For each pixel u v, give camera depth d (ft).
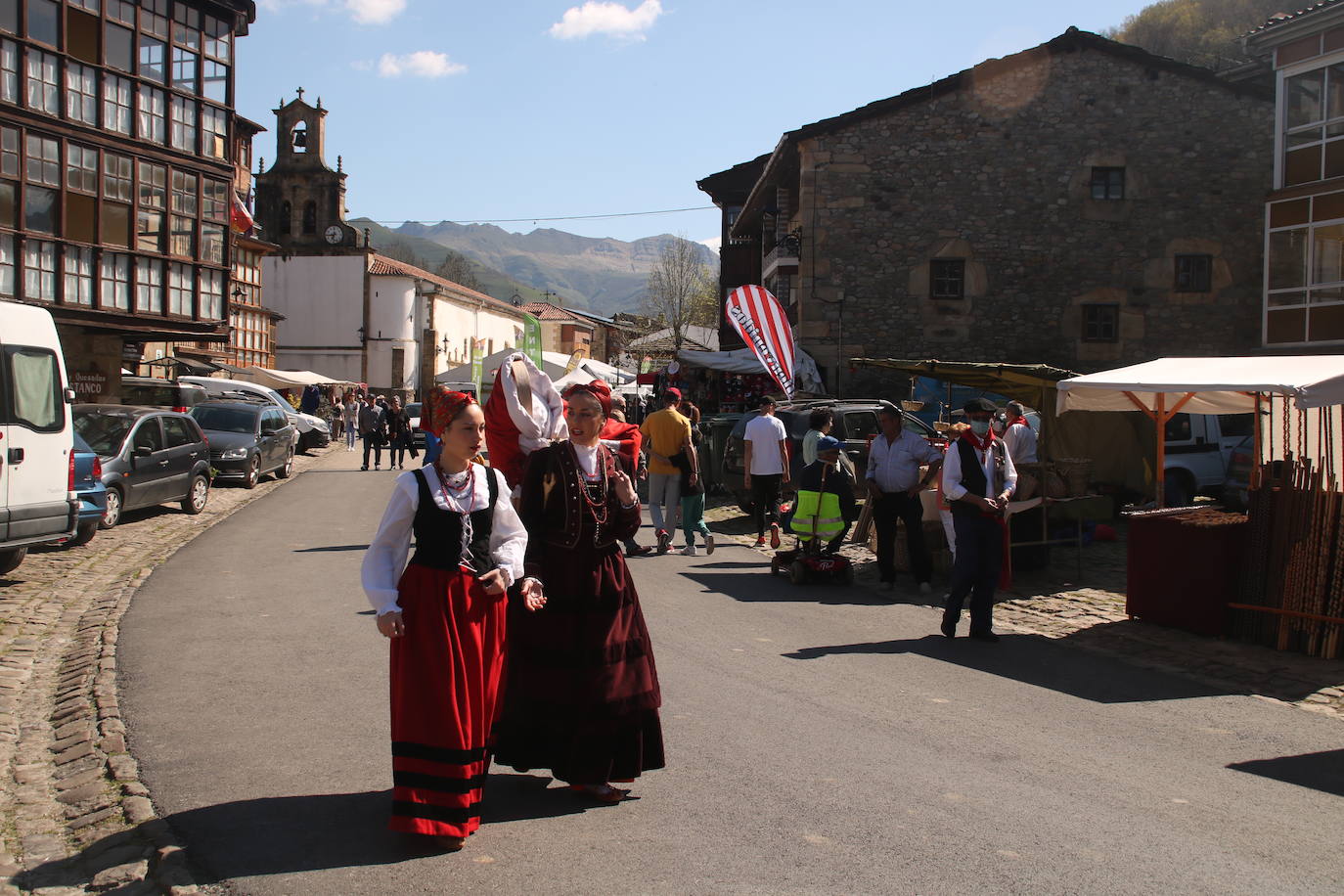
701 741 18.61
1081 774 17.42
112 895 12.75
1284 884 13.24
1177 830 14.98
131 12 79.71
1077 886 13.01
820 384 84.23
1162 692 23.08
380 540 14.16
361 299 199.41
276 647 25.77
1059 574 38.40
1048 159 87.76
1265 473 27.94
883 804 15.71
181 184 84.89
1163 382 30.86
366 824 14.80
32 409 34.17
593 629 15.37
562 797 15.92
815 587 35.81
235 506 60.70
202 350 138.92
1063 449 39.32
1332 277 74.33
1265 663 25.72
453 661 14.02
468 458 14.48
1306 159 76.38
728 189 125.39
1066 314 87.76
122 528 49.11
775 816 15.17
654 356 174.81
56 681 23.48
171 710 20.43
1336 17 73.20
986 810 15.58
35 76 72.74
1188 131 87.81
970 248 87.71
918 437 35.24
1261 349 79.77
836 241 87.66
